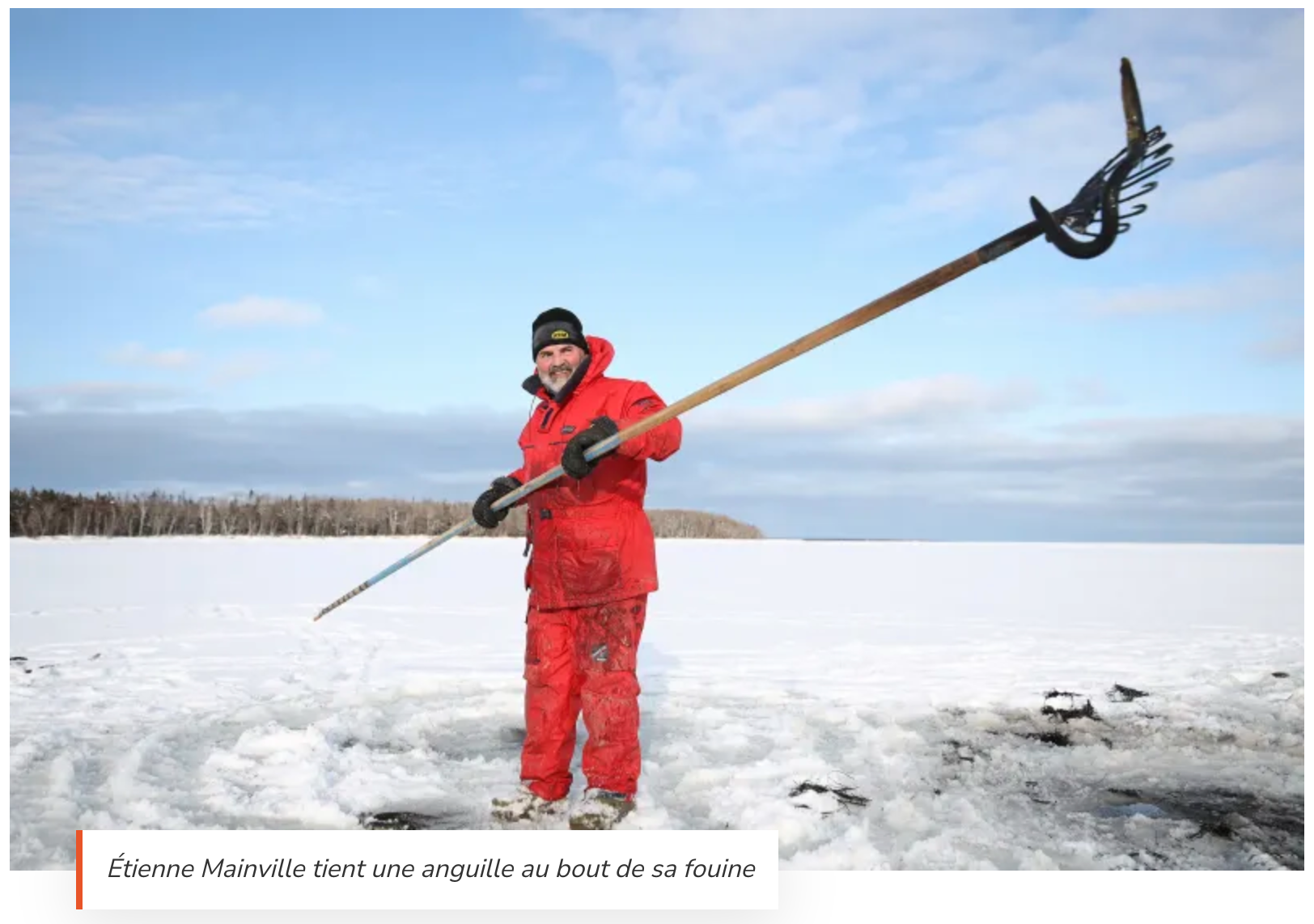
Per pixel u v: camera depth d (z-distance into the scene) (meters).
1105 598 12.19
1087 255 2.53
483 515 3.61
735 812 3.36
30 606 10.26
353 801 3.51
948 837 3.18
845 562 21.23
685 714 4.90
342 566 17.45
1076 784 3.80
